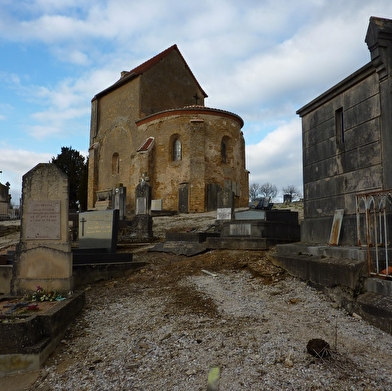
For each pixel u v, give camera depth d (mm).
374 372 4133
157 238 17859
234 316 6059
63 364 5113
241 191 34125
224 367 4449
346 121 8164
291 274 8203
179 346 5137
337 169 8438
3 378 4832
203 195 30594
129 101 38031
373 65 7156
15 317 5371
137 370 4656
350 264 6363
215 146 32094
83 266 9539
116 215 11914
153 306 7039
